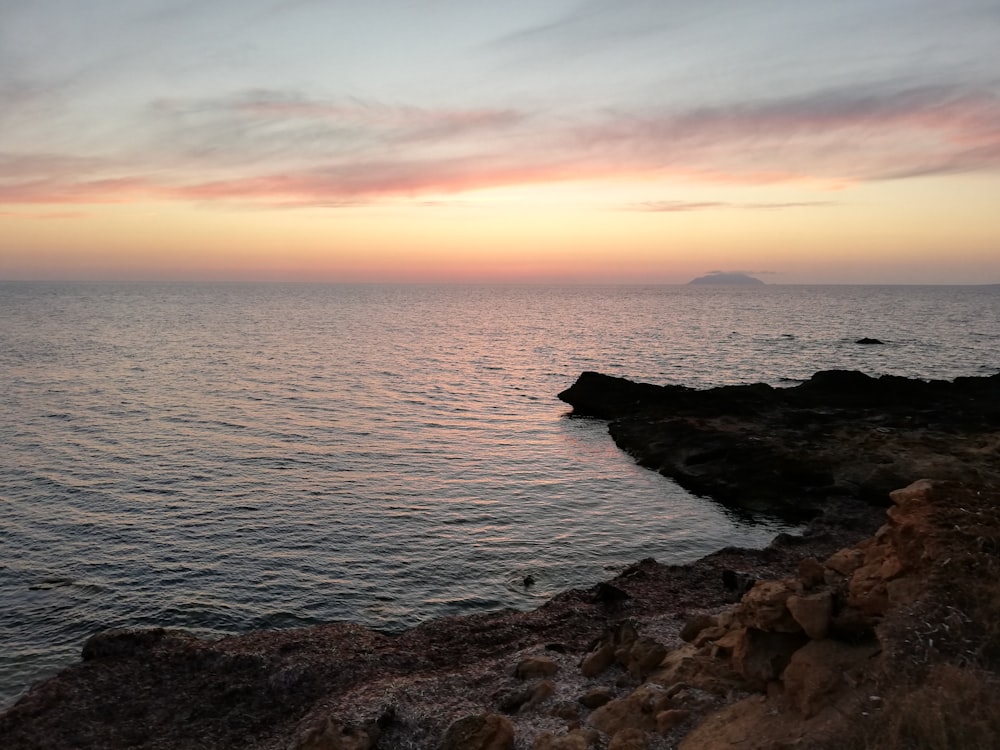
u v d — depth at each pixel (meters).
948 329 131.62
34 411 46.47
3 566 22.19
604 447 40.94
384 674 14.75
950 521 11.40
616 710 11.38
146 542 24.38
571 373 72.81
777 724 9.41
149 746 12.27
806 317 173.50
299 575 22.00
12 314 149.38
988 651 8.97
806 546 23.52
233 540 24.75
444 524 27.00
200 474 32.75
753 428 39.31
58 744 12.32
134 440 39.12
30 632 18.16
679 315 185.62
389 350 92.94
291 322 146.62
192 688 14.27
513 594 21.14
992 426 37.53
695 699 10.97
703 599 18.55
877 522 26.25
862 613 10.67
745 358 85.62
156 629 16.78
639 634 14.80
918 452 32.62
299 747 11.12
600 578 22.44
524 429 45.69
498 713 12.37
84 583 21.06
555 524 27.44
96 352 81.50
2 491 29.62
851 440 35.41
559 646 15.31
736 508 30.09
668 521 28.23
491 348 97.75
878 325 143.12
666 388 49.56
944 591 10.05
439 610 19.98
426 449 39.25
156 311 176.75
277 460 35.75
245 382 61.78
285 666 14.94
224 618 19.17
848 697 9.19
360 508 28.58
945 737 7.41
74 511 27.41
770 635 11.40
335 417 47.38
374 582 21.70
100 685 14.36
